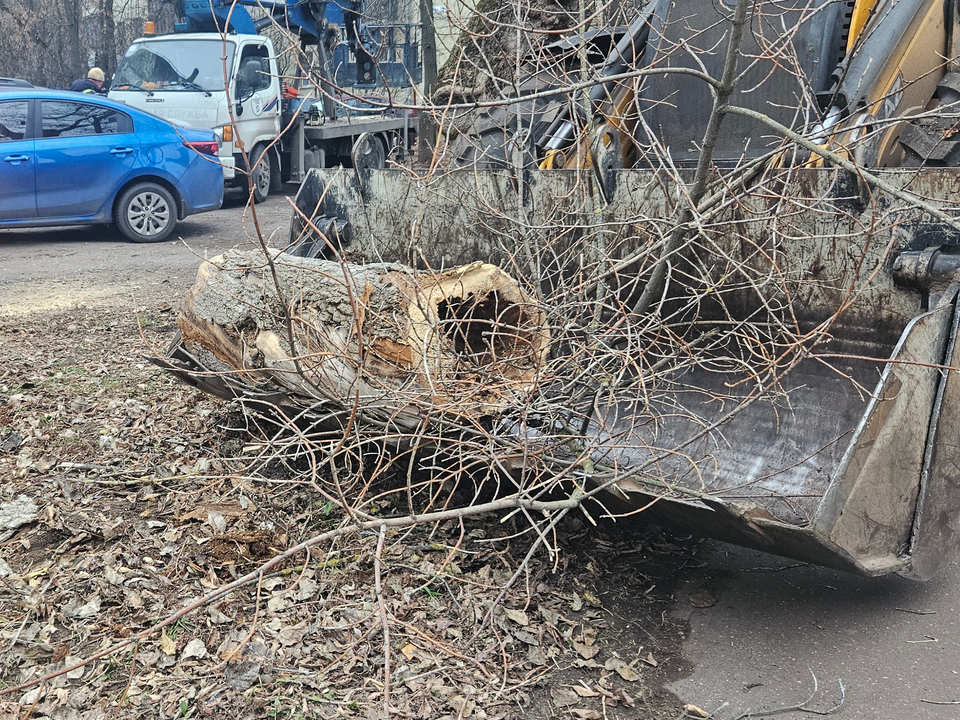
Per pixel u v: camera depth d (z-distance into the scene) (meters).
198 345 3.99
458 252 4.46
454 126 4.51
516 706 2.72
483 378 3.41
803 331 3.61
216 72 13.14
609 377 3.44
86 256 9.86
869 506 2.79
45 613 3.03
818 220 3.46
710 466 3.50
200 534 3.54
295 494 3.88
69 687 2.70
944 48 4.33
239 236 11.24
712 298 3.90
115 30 25.55
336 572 3.32
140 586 3.18
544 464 3.21
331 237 4.75
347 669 2.79
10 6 24.20
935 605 3.28
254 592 3.19
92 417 4.77
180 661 2.83
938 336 2.92
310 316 3.56
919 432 2.88
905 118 3.04
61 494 3.82
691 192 3.03
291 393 3.72
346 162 15.25
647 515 3.21
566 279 4.14
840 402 3.44
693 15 4.55
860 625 3.15
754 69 4.41
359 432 3.39
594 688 2.81
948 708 2.70
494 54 5.04
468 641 2.92
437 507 3.83
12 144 9.89
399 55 12.04
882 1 4.16
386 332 3.33
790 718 2.67
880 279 3.33
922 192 3.17
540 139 4.79
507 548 3.52
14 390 5.16
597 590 3.37
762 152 4.43
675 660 2.97
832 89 4.00
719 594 3.37
